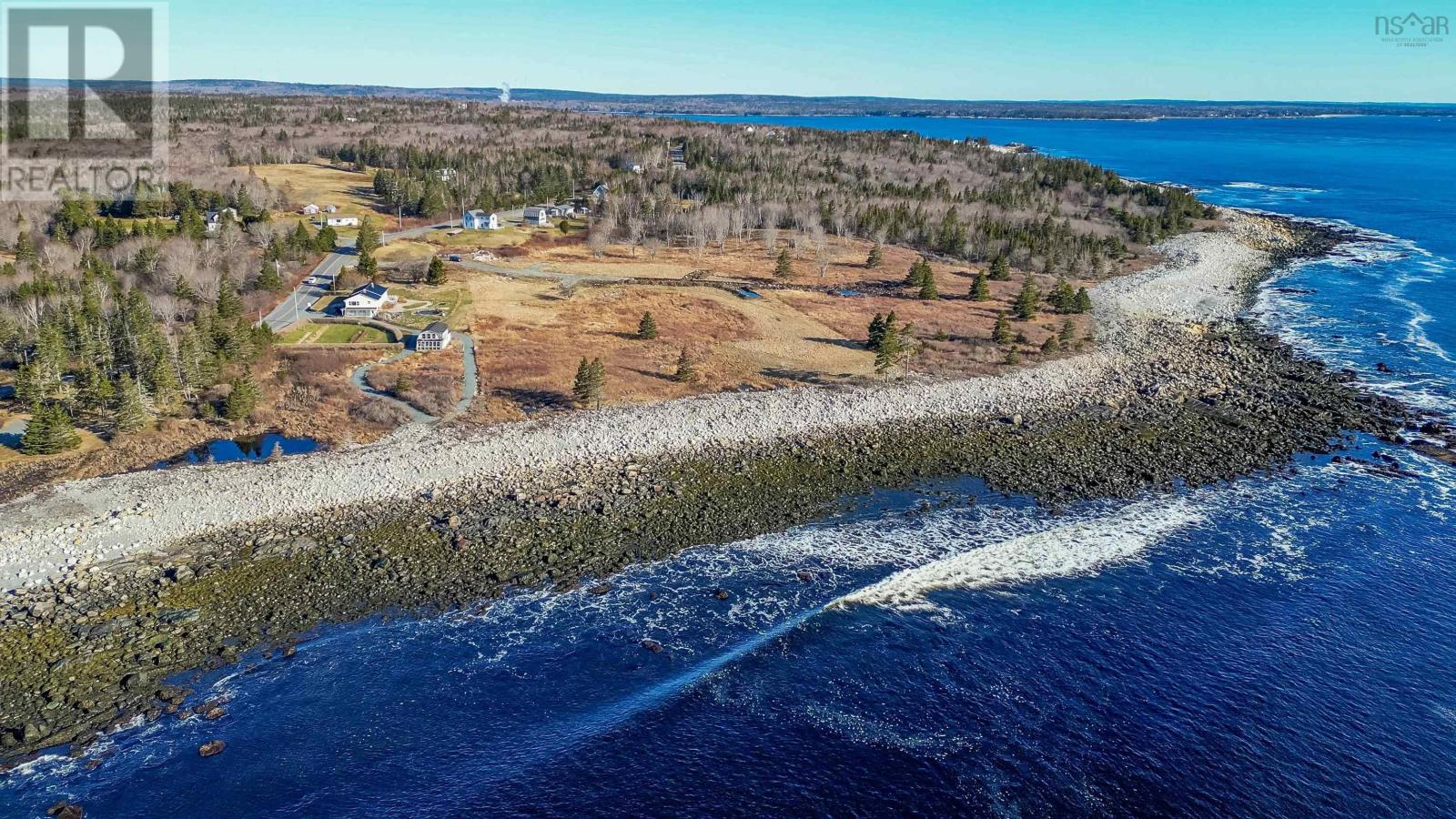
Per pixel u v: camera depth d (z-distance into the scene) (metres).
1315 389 93.81
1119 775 44.34
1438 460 77.31
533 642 53.69
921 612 56.62
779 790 43.50
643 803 42.88
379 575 58.94
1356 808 42.44
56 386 84.81
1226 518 68.38
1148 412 88.44
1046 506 70.38
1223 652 53.19
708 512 68.31
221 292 103.94
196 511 65.19
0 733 45.22
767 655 52.53
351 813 42.25
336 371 94.00
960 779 44.03
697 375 95.25
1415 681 50.81
